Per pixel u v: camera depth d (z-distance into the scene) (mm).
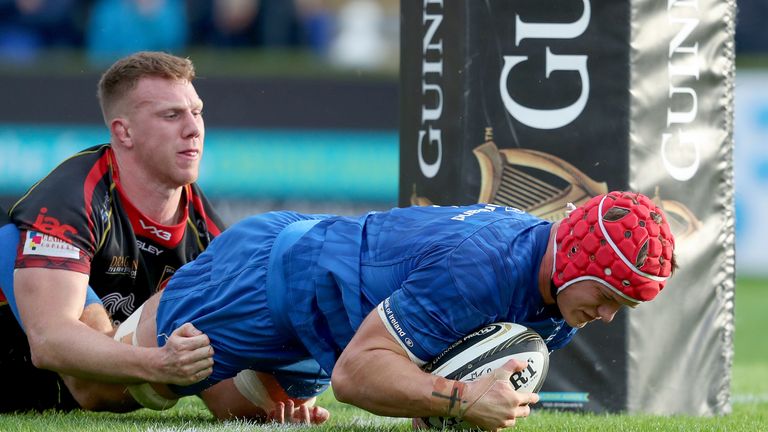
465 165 17953
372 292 13555
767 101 50875
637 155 17688
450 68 18125
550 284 12930
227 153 45750
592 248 12352
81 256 15523
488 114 17797
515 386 12992
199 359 14547
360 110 46438
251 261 14680
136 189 16578
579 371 17812
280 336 14633
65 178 15875
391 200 46688
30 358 16422
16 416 16156
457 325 12828
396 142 46750
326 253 14039
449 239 13031
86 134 44844
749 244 52188
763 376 27844
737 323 42188
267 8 51375
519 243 13016
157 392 15539
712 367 18312
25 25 49812
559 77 17688
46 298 15102
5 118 44562
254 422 15852
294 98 46125
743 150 51312
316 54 52125
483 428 12898
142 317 15648
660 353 17922
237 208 45812
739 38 56844
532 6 17672
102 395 16203
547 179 17781
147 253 16969
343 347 14070
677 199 17922
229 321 14656
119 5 49500
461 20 17859
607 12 17578
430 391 12656
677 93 17859
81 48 50125
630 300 12375
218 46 50844
